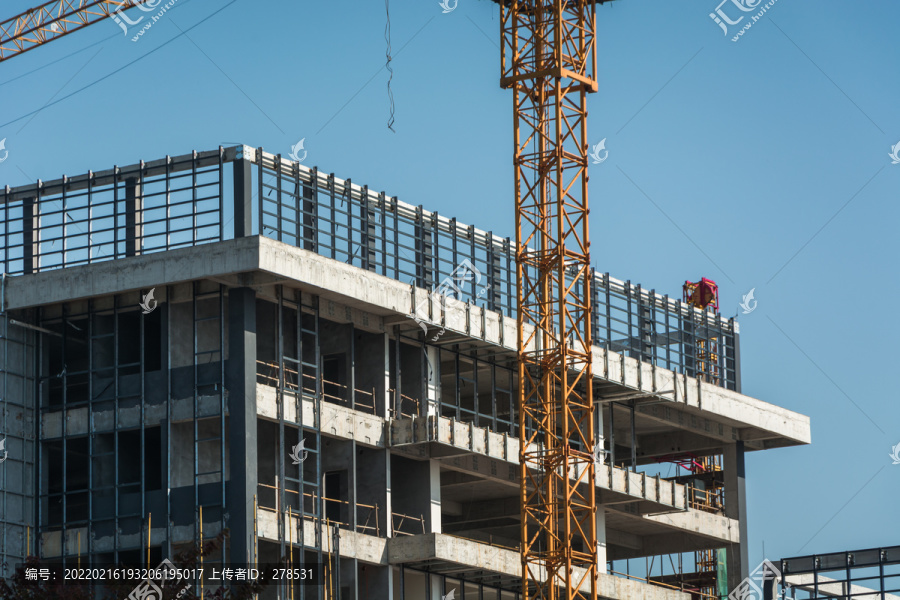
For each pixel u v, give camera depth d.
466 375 101.12
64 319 93.50
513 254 103.62
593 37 94.62
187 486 88.56
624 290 110.38
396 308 93.69
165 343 90.31
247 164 91.50
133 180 94.06
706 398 111.06
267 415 88.94
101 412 91.44
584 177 93.69
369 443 92.94
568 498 91.44
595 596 91.44
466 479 99.69
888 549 103.50
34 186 96.31
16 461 91.88
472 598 102.88
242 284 89.19
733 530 114.50
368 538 91.44
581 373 94.12
